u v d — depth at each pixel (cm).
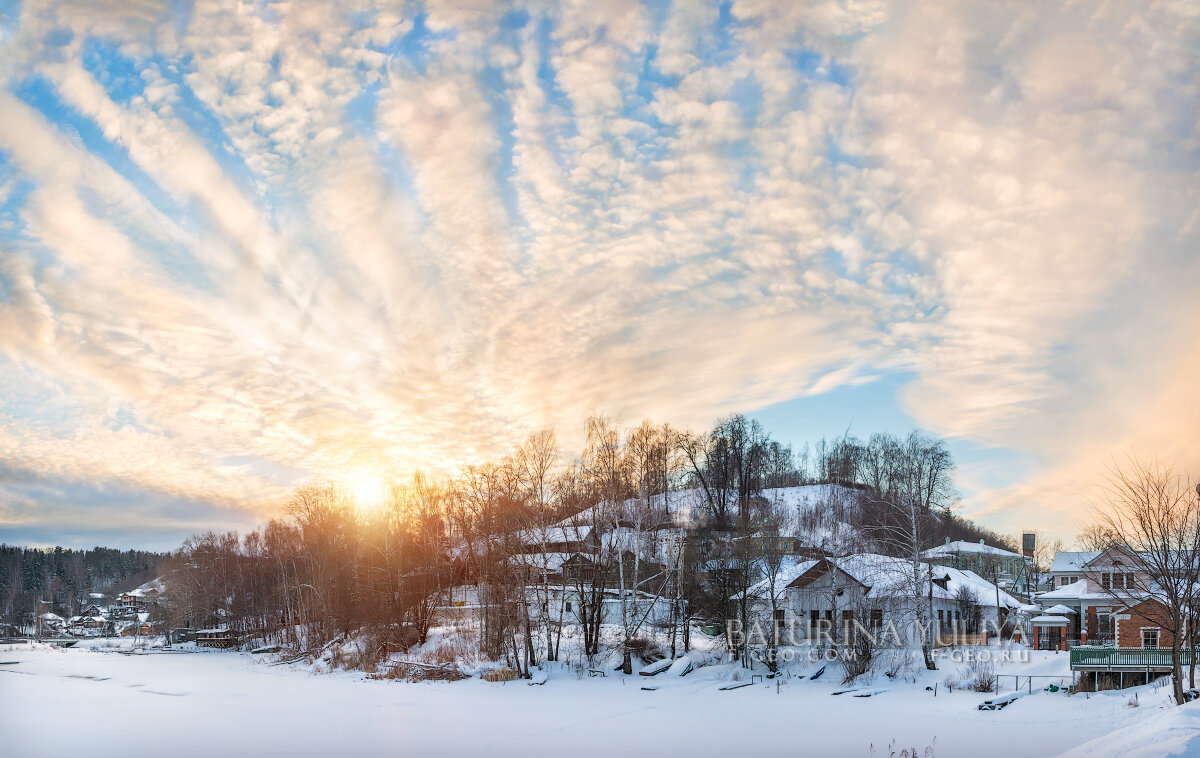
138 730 4619
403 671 7169
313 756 3888
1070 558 8594
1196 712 2620
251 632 13700
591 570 7662
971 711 4897
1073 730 4159
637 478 9444
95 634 19025
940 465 10631
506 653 7088
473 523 7994
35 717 5162
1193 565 4244
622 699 5759
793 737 4206
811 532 12662
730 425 13650
